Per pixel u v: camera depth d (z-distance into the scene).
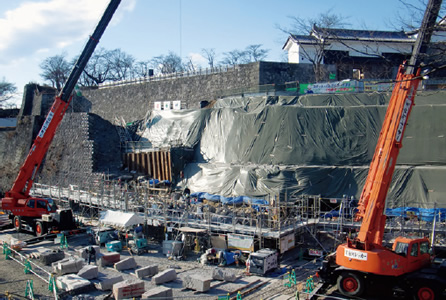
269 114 37.00
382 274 16.23
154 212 29.52
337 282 17.58
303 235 26.25
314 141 34.59
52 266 21.88
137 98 58.00
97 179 40.50
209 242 24.67
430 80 37.81
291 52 51.97
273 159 35.44
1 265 23.25
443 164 30.91
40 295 18.12
